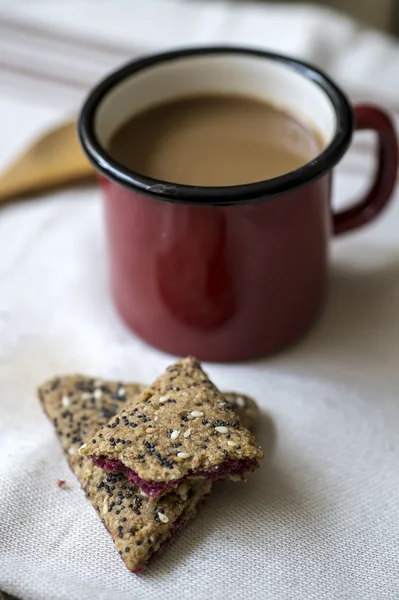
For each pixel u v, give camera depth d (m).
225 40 0.50
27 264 0.41
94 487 0.32
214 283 0.35
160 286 0.36
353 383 0.37
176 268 0.35
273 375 0.37
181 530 0.32
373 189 0.39
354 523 0.33
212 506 0.33
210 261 0.35
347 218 0.39
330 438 0.35
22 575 0.31
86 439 0.33
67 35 0.50
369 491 0.34
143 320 0.38
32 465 0.34
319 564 0.32
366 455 0.35
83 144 0.34
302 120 0.37
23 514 0.33
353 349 0.38
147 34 0.50
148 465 0.31
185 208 0.33
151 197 0.33
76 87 0.48
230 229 0.34
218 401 0.33
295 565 0.32
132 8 0.52
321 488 0.34
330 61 0.49
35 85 0.48
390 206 0.43
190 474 0.31
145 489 0.31
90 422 0.34
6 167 0.44
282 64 0.37
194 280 0.35
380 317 0.39
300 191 0.33
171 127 0.37
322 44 0.49
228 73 0.38
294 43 0.49
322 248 0.37
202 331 0.37
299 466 0.34
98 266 0.41
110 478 0.32
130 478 0.32
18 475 0.34
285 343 0.38
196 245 0.34
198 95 0.38
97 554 0.32
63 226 0.43
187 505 0.32
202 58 0.37
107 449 0.31
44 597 0.31
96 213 0.43
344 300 0.40
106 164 0.33
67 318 0.39
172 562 0.32
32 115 0.47
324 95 0.36
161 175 0.35
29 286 0.40
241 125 0.37
